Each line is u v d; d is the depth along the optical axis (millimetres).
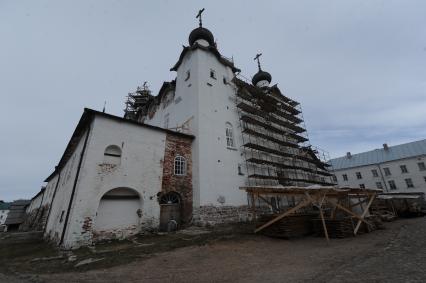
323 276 5887
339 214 16250
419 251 8016
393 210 25625
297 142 30656
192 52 23125
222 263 7781
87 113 14062
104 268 7523
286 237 11945
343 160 56906
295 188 12258
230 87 24297
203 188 17656
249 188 13078
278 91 30531
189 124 20375
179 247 10258
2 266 8805
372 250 8734
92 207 12492
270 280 5852
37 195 35625
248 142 23453
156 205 15188
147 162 15672
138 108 37062
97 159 13445
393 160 48688
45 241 16172
